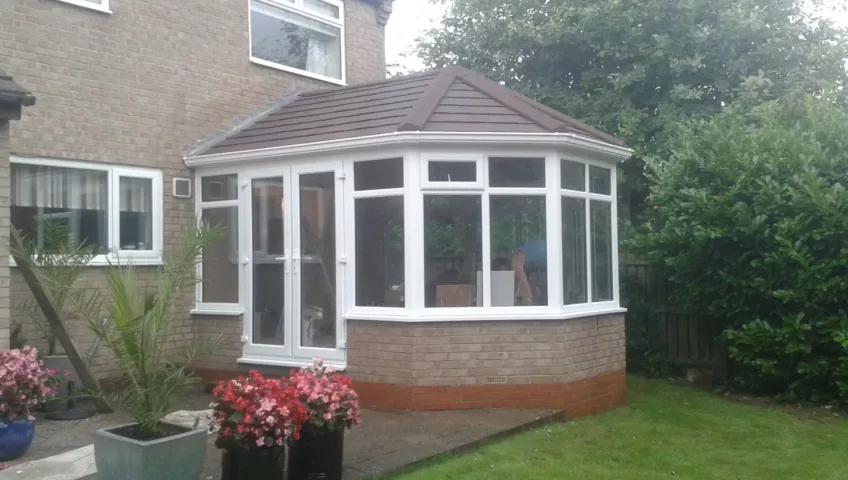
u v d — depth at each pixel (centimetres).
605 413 913
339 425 601
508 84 1636
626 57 1476
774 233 981
